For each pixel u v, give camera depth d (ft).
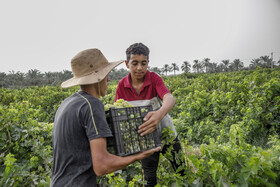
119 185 7.57
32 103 35.14
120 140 4.92
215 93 25.30
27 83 239.50
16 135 11.41
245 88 23.12
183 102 26.16
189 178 6.54
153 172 8.27
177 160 7.39
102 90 5.50
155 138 5.57
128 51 7.42
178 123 21.03
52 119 30.53
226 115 21.56
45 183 8.38
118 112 5.20
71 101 4.93
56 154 4.96
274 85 18.60
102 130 4.44
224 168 5.99
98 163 4.31
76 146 4.62
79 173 4.63
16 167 8.39
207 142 18.03
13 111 14.21
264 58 319.27
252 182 5.28
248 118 17.75
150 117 5.52
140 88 8.05
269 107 17.71
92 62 5.26
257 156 5.45
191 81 57.06
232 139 7.05
